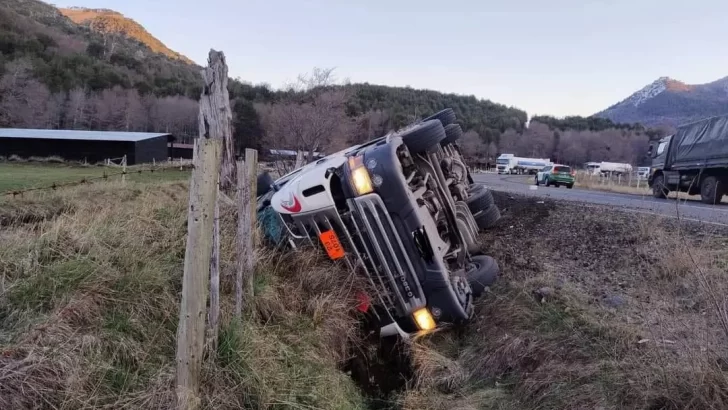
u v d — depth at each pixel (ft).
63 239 13.57
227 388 10.79
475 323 17.30
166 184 33.55
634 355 11.88
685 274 16.57
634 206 39.52
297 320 15.12
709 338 11.40
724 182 53.78
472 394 13.80
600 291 17.34
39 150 143.13
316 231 16.49
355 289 16.37
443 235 19.11
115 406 9.38
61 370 9.30
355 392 14.88
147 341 11.18
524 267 21.57
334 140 78.38
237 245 13.75
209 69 16.58
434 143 18.37
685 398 10.10
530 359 13.84
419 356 15.88
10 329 10.12
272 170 52.75
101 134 154.81
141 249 14.03
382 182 15.40
